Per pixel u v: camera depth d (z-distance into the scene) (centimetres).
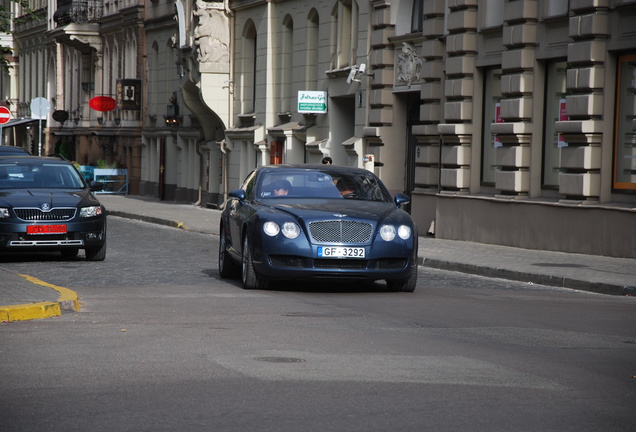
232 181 6162
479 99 3875
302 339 1531
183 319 1759
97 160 8725
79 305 1931
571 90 3281
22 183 3036
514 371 1294
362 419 1034
